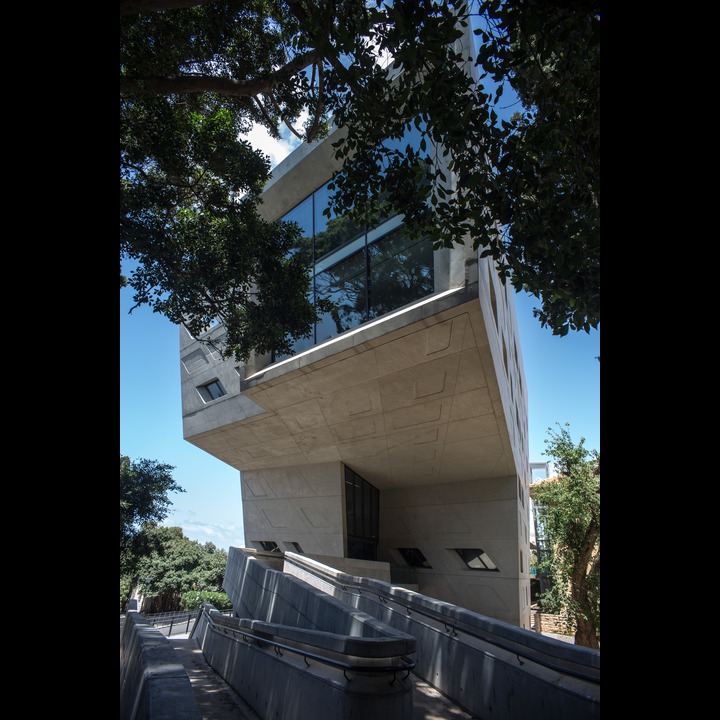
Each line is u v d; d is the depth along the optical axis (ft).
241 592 39.88
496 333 49.85
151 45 26.68
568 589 61.46
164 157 27.68
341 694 14.05
